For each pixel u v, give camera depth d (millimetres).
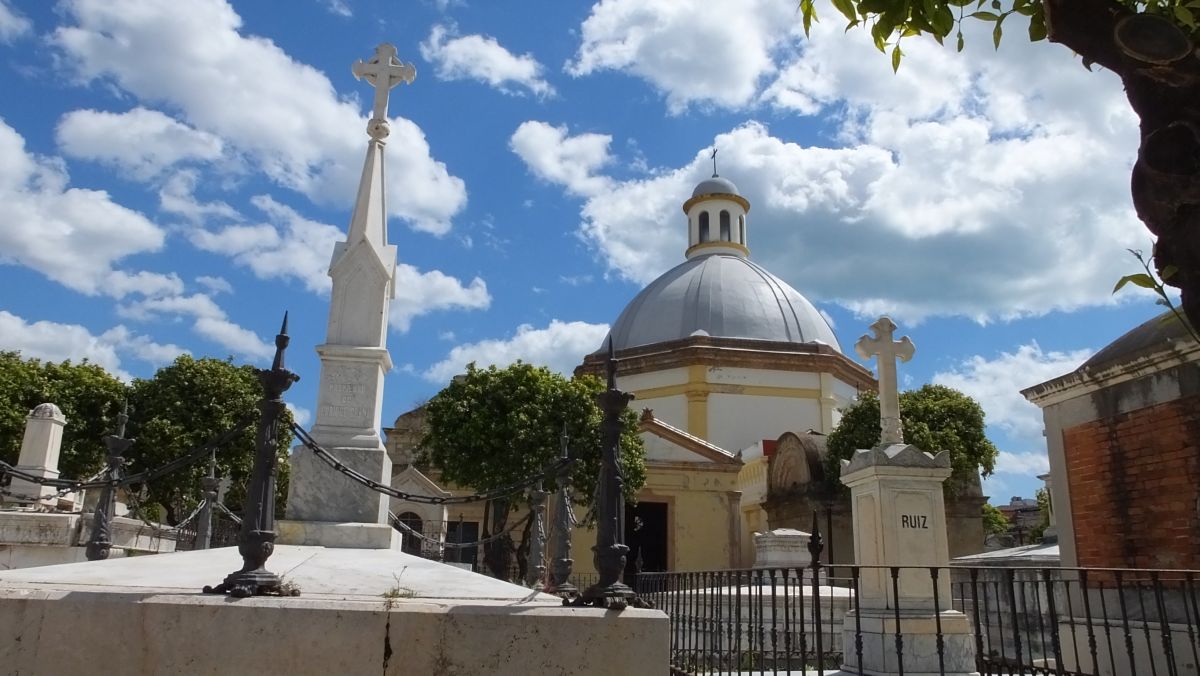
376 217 11633
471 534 31531
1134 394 10148
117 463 10836
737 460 33656
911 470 11188
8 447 28859
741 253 47469
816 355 39031
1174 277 3412
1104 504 10500
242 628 5410
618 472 6414
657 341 41219
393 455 37906
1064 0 3627
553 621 5684
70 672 5281
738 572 8703
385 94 12312
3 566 14516
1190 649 8953
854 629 11055
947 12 4418
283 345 6156
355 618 5504
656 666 5707
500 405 28453
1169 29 3371
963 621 10562
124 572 6805
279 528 9602
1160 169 3322
